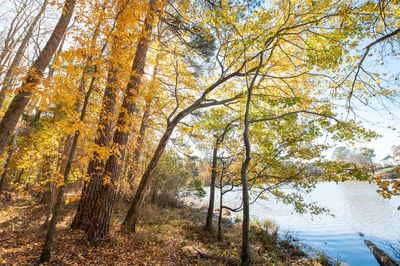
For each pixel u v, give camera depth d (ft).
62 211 25.07
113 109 16.92
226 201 66.49
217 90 31.01
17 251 13.29
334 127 20.53
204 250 20.62
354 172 17.51
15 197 38.29
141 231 20.77
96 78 10.87
